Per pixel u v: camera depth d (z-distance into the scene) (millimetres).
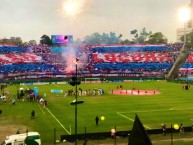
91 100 85625
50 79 139125
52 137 48344
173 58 170875
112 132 44281
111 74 149500
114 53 178875
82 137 47344
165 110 69625
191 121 58438
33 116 62531
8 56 158500
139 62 168500
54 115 65188
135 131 11539
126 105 77000
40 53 168000
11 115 65438
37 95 85562
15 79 133875
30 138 38750
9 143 38250
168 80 145875
